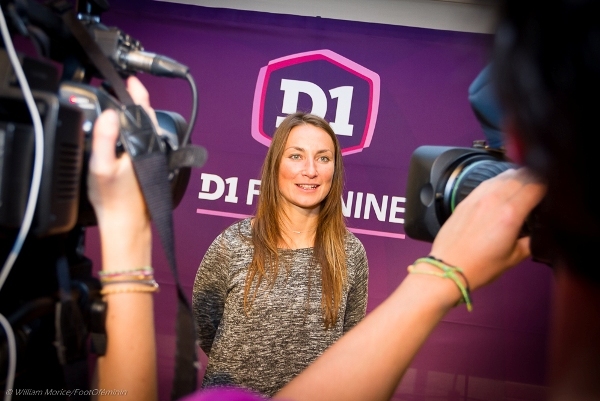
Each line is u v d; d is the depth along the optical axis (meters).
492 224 0.38
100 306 0.60
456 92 2.81
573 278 0.22
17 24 0.60
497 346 2.84
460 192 0.65
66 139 0.58
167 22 2.86
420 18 2.80
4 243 0.62
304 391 0.36
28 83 0.58
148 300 0.62
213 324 1.90
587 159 0.19
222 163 2.89
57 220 0.57
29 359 0.68
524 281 2.83
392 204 2.86
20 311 0.62
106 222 0.60
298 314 1.78
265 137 2.89
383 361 0.37
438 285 0.38
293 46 2.86
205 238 2.90
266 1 2.85
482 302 2.85
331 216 1.93
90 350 0.70
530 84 0.20
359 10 2.83
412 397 2.86
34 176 0.54
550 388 0.23
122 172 0.59
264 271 1.81
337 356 0.37
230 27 2.87
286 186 1.87
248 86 2.88
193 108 0.78
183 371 0.61
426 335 0.38
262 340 1.75
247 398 0.32
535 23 0.20
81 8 0.77
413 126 2.84
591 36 0.19
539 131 0.20
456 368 2.85
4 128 0.54
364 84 2.85
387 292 2.87
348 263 1.92
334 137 1.99
